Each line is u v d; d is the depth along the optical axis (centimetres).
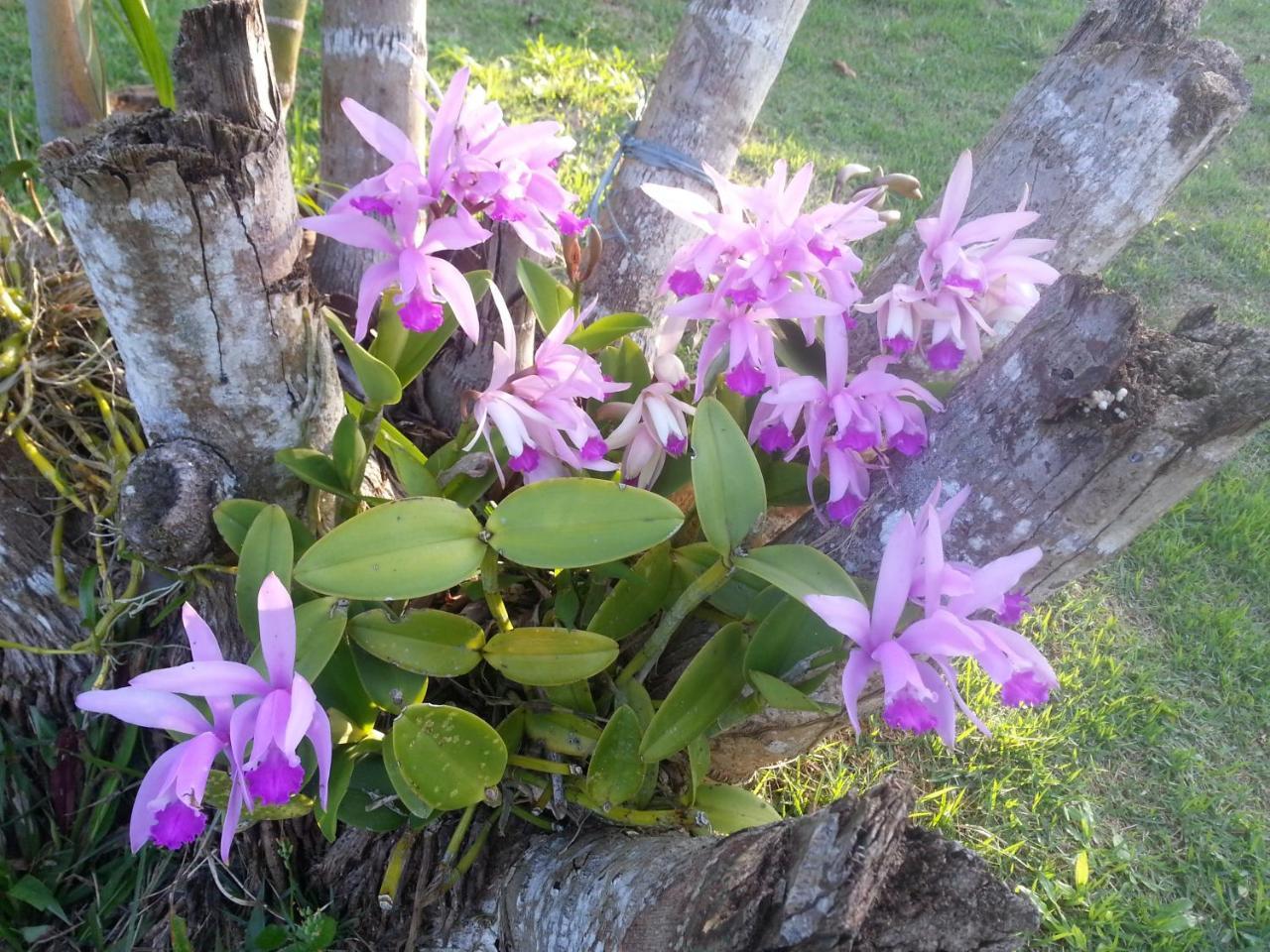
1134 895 100
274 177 58
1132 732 114
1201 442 58
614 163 96
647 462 71
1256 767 113
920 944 48
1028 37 262
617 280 99
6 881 75
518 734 73
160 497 65
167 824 52
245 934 77
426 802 61
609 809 71
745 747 82
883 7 275
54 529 79
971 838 101
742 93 93
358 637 64
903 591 53
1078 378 59
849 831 48
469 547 60
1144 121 73
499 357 64
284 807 63
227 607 77
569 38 223
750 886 50
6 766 78
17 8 182
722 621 76
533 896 70
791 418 65
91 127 56
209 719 57
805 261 60
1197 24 77
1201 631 126
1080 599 128
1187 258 187
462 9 225
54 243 90
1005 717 112
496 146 61
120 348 63
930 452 67
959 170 62
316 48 189
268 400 66
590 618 77
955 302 64
